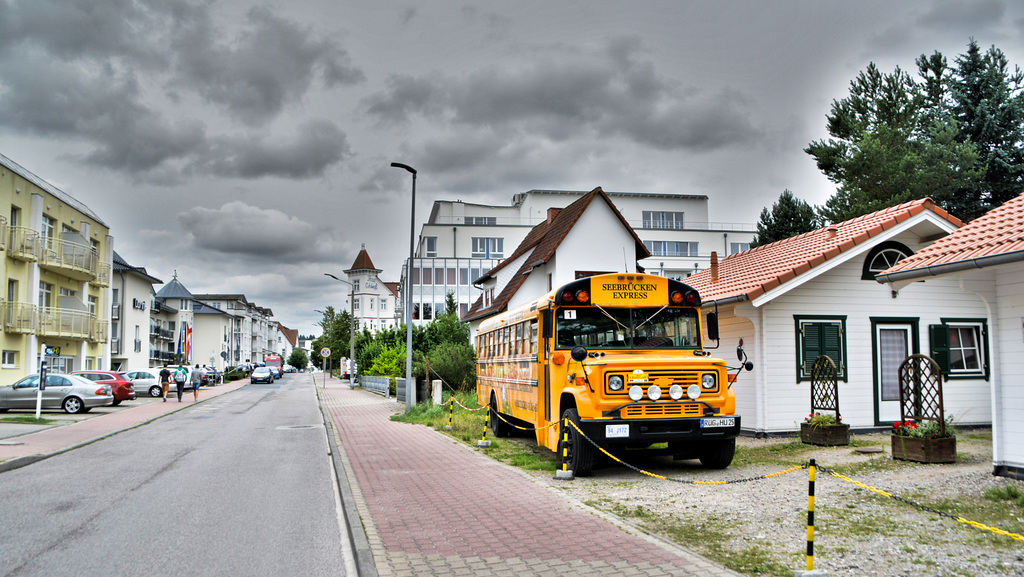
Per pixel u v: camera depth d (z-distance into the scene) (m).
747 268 18.91
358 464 12.76
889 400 16.62
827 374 15.68
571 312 11.88
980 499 8.35
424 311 67.38
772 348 15.95
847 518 7.72
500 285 41.81
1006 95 30.50
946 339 16.94
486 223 74.56
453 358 31.66
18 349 31.23
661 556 6.29
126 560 6.52
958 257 9.42
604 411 10.50
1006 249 8.73
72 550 6.86
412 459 13.43
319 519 8.39
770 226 33.78
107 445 16.58
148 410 28.61
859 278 16.70
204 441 17.52
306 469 12.63
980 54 31.39
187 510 8.89
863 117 31.45
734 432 10.77
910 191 27.83
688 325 12.01
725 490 9.62
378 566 6.09
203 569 6.25
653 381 10.66
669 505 8.69
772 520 7.74
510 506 8.68
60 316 34.09
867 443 13.89
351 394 44.69
